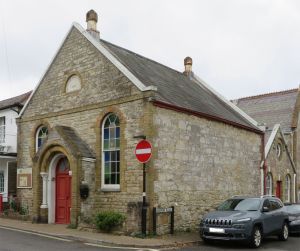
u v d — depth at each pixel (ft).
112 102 52.13
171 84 62.34
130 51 65.72
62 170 57.62
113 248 38.34
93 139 53.98
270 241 48.93
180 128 52.75
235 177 63.46
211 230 43.11
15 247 36.86
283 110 102.22
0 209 65.57
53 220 57.16
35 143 63.16
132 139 49.39
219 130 60.64
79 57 57.77
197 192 54.75
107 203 51.03
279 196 81.61
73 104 57.57
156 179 48.14
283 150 83.46
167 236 47.11
